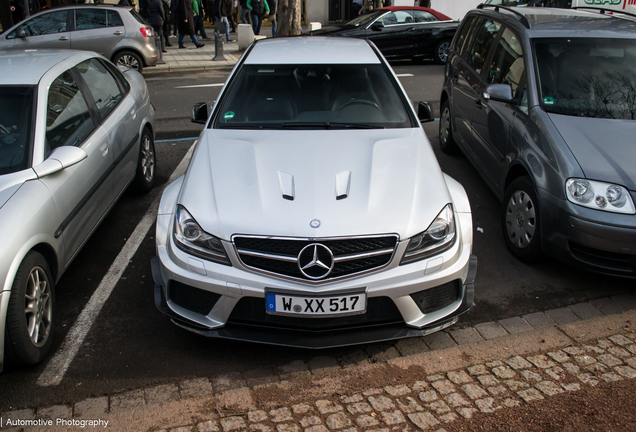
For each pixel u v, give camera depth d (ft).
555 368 9.93
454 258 10.09
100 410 9.05
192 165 11.36
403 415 8.75
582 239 11.82
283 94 13.53
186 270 9.75
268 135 12.21
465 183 19.30
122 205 17.48
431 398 9.15
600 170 11.81
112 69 17.29
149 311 11.98
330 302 9.36
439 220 9.98
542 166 12.86
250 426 8.49
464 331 11.43
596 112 13.50
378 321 9.82
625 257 11.75
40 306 10.13
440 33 45.06
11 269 9.18
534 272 13.70
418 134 12.48
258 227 9.43
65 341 10.90
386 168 10.84
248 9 57.67
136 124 17.10
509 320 11.80
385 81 13.99
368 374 9.75
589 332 11.05
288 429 8.42
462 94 19.75
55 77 13.24
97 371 10.04
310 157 11.12
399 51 44.78
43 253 10.78
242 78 13.99
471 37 20.61
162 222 10.57
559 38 15.33
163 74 41.57
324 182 10.29
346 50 15.15
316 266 9.32
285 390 9.34
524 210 13.69
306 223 9.40
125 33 38.37
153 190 18.72
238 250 9.43
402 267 9.61
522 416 8.72
